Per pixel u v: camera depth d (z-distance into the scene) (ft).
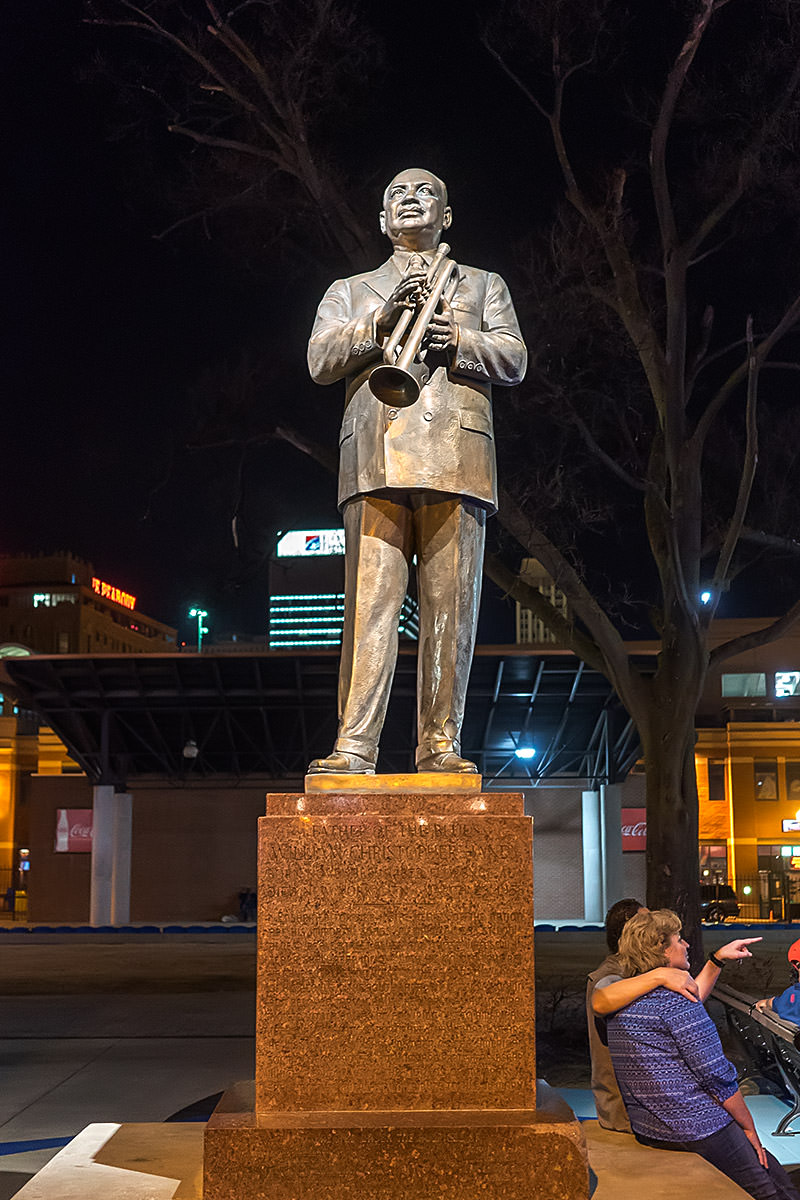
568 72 44.55
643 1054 15.48
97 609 293.43
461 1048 12.26
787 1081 26.55
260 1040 12.26
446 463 14.52
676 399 45.93
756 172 44.60
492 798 12.76
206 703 119.44
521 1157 11.40
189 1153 15.10
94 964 87.45
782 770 151.84
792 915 129.08
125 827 122.42
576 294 48.19
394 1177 11.38
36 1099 36.70
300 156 44.04
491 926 12.43
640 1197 12.85
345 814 12.71
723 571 46.01
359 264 45.37
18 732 184.44
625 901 19.86
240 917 124.06
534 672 113.70
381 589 14.55
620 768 117.91
